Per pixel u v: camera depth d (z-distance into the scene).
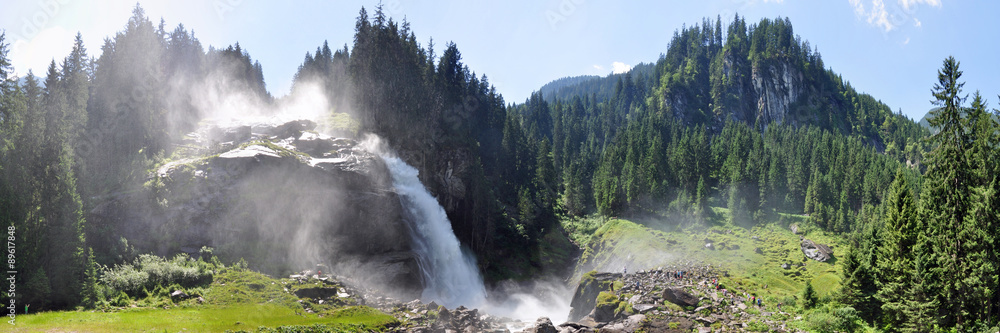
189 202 62.31
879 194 109.12
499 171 116.44
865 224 88.38
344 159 78.00
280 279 57.06
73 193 48.06
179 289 48.97
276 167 69.56
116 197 58.78
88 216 55.81
